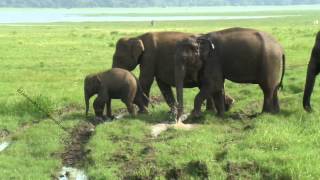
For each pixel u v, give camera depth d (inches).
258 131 591.8
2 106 801.6
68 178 537.3
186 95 892.6
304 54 1403.8
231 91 928.3
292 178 471.5
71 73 1179.3
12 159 582.6
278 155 514.0
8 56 1498.5
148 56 765.3
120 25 3865.7
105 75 763.4
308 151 524.7
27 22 5009.8
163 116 741.9
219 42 705.0
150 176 509.7
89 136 681.6
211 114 719.7
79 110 833.5
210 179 488.4
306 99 695.7
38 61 1392.7
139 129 665.0
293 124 629.9
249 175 490.6
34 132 675.4
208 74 706.8
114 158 565.9
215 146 566.6
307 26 3034.0
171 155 548.1
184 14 7509.8
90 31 2829.7
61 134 677.9
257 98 844.6
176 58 707.4
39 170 555.2
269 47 694.5
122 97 759.1
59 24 4320.9
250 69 698.2
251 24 3663.9
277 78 703.7
